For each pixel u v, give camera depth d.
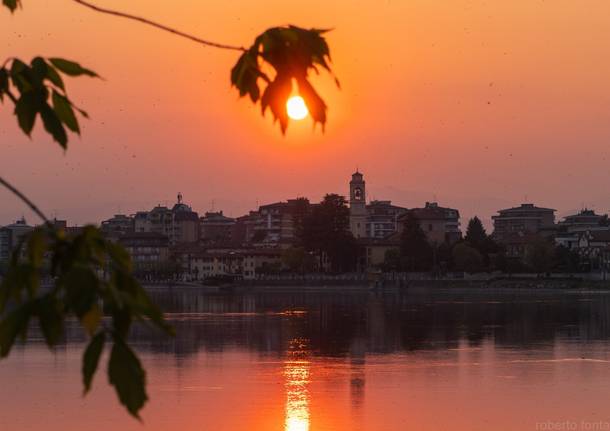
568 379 116.94
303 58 10.12
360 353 147.62
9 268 9.16
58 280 9.09
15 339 8.76
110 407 95.31
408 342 165.50
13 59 10.24
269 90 10.01
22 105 10.09
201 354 143.62
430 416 93.81
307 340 169.75
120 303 9.10
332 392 107.50
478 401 101.62
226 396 104.19
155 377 117.75
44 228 9.33
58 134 10.11
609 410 96.62
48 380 110.94
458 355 143.62
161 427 88.00
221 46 10.32
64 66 10.32
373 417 93.38
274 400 102.00
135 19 10.30
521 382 114.62
